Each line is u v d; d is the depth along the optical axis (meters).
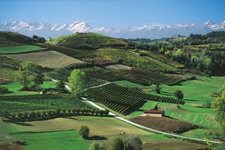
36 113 96.81
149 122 108.62
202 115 125.06
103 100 129.75
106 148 68.12
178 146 79.38
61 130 87.19
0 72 148.88
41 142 75.69
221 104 116.50
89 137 83.50
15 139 74.44
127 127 100.69
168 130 102.00
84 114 109.25
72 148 73.38
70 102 118.88
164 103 145.38
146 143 81.19
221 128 101.31
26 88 131.12
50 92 129.75
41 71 160.50
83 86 129.00
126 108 125.88
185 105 145.12
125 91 151.00
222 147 61.25
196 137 96.31
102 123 101.19
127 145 62.62
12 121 89.81
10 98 109.69
